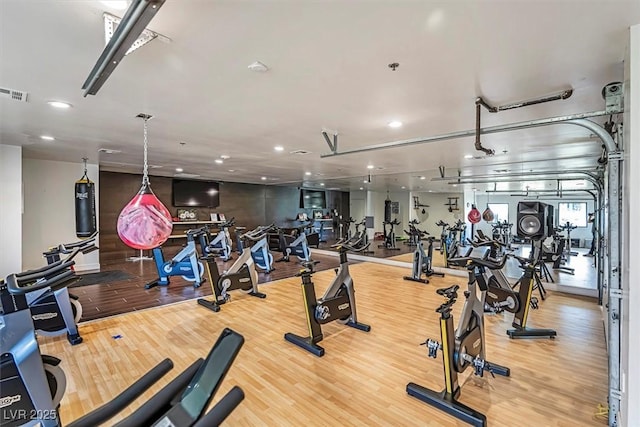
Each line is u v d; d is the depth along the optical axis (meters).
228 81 2.39
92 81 1.95
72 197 6.64
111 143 4.66
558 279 5.63
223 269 7.02
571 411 2.20
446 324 2.29
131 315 4.09
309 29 1.69
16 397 1.73
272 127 3.75
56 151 5.34
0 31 1.69
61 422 2.04
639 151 1.55
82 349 3.11
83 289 5.35
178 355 2.99
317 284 5.87
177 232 9.88
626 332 1.66
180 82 2.41
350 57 2.01
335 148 4.08
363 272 6.89
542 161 5.54
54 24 1.63
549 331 3.47
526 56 1.98
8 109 3.05
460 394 2.39
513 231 6.56
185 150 5.24
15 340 1.75
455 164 6.30
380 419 2.11
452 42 1.82
